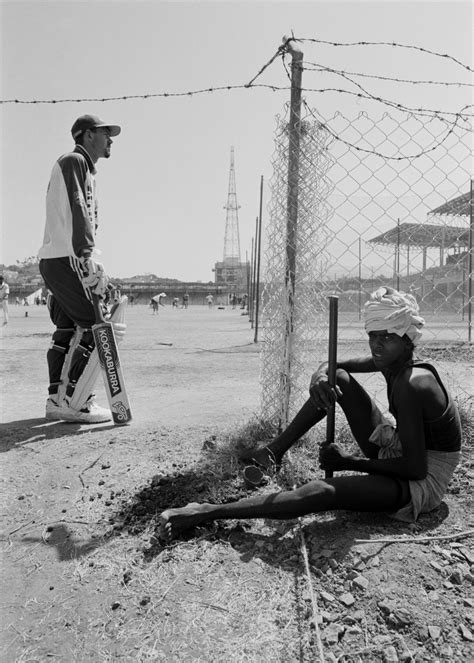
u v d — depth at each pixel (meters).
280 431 3.99
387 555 2.53
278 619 2.17
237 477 3.38
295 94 3.87
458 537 2.68
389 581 2.35
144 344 13.50
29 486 3.53
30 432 4.75
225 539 2.75
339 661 1.96
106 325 4.80
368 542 2.62
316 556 2.56
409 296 2.87
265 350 4.16
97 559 2.66
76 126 4.99
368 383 6.59
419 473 2.70
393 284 6.44
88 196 4.93
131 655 2.03
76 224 4.70
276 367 4.09
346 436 4.02
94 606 2.32
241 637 2.09
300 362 4.04
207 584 2.40
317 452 3.81
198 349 12.03
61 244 4.79
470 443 3.93
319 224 4.00
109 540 2.82
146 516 3.01
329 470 2.94
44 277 4.93
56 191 4.77
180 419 5.07
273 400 4.12
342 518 2.90
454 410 2.83
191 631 2.13
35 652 2.07
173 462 3.77
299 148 3.90
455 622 2.13
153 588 2.39
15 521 3.09
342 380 3.10
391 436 3.02
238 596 2.31
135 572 2.52
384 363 2.83
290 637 2.08
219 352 11.32
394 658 1.95
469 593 2.29
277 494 2.69
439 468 2.84
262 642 2.06
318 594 2.30
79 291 4.85
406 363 2.81
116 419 4.92
